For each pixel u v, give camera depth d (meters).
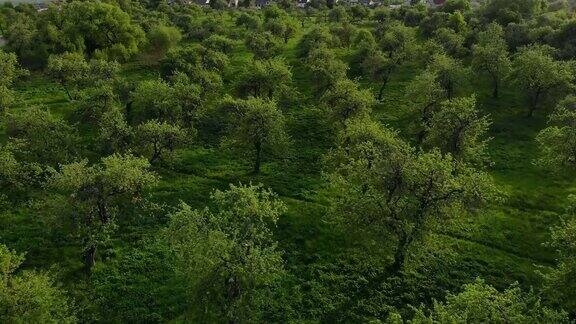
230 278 37.06
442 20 124.75
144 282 45.03
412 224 43.16
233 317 37.34
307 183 62.72
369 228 44.62
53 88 94.94
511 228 55.06
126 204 49.03
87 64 91.06
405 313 42.44
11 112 80.25
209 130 76.12
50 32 106.25
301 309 42.75
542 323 31.91
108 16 110.88
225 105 69.44
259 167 66.38
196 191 60.12
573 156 57.16
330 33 119.06
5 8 135.75
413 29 126.12
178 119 71.44
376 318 42.00
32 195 56.53
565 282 38.22
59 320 35.16
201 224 39.38
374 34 125.81
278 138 64.50
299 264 48.03
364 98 68.06
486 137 76.94
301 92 93.31
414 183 44.94
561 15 125.56
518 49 95.69
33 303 32.78
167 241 43.59
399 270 46.81
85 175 43.59
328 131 77.25
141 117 74.44
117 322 40.88
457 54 106.31
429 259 48.66
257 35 112.44
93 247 45.12
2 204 54.56
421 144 71.69
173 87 75.19
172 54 96.19
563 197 61.19
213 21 131.12
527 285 46.34
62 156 61.16
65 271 45.78
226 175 64.25
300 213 55.94
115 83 79.06
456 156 59.62
